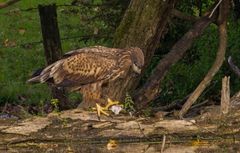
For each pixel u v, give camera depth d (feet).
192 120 32.81
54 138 31.55
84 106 34.53
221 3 46.01
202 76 53.47
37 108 60.39
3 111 60.59
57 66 33.96
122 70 33.83
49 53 52.95
